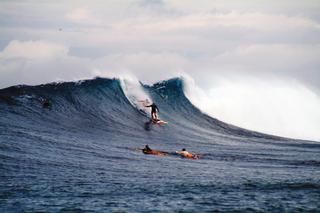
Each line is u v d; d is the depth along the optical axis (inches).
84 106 6338.6
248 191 2851.9
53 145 4178.2
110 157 3981.3
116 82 7436.0
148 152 4436.5
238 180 3250.5
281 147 5807.1
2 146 3784.5
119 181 3061.0
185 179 3243.1
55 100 6220.5
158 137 5674.2
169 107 7549.2
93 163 3624.5
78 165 3484.3
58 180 2965.1
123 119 6274.6
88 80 7214.6
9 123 4886.8
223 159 4458.7
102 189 2800.2
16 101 5831.7
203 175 3444.9
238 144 5861.2
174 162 4033.0
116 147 4596.5
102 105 6584.6
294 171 3801.7
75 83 6998.0
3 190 2650.1
